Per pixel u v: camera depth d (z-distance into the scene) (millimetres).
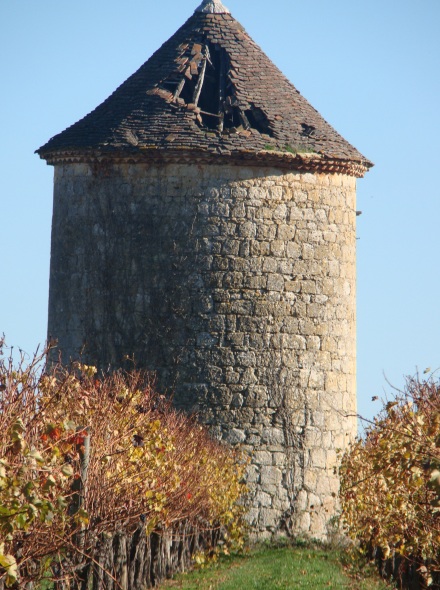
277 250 94125
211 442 88625
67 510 47500
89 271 94625
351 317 98688
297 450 93688
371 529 69125
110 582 53812
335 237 96938
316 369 95000
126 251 93500
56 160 96500
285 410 93500
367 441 79000
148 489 56188
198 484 72188
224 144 92750
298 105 99000
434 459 43188
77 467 47875
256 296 93375
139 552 61469
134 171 93562
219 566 78000
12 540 41125
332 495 87812
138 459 56125
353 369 98875
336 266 96812
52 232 98625
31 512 38094
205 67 99875
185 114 94750
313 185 95812
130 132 93750
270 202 94062
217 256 93000
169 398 91438
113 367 93062
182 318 92812
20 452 39281
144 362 92625
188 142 92188
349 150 97875
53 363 90062
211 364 92688
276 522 92938
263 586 65812
